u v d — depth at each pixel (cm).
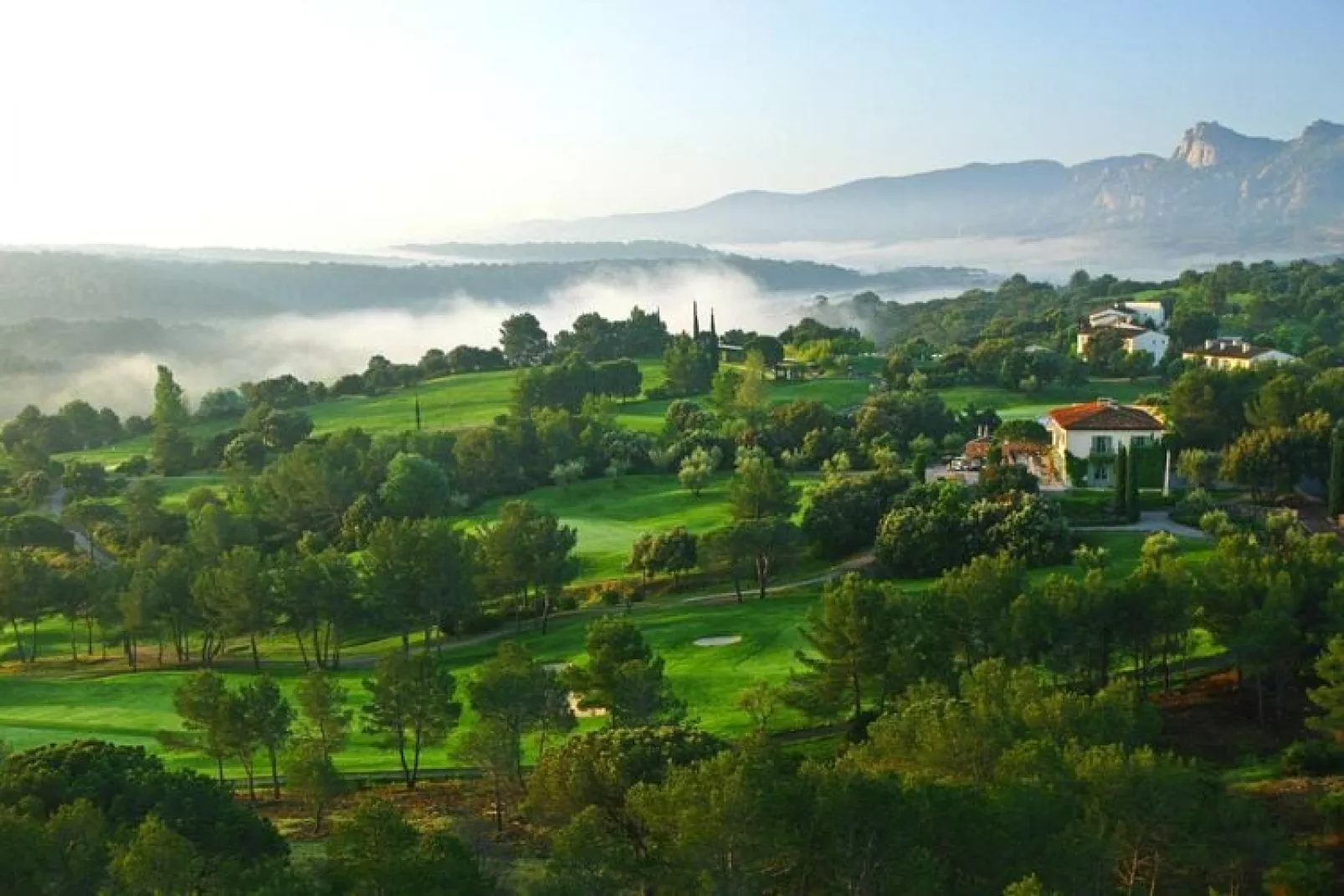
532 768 6003
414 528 9412
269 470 15250
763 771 3472
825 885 3566
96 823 3703
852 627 5919
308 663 9444
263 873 3497
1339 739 5384
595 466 15812
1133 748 4384
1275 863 4038
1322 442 10394
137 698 8175
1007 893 3041
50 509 16750
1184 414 12056
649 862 3659
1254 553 6506
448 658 9094
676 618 8894
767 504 10788
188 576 9719
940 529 9512
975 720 4088
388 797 5812
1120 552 9144
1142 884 4109
